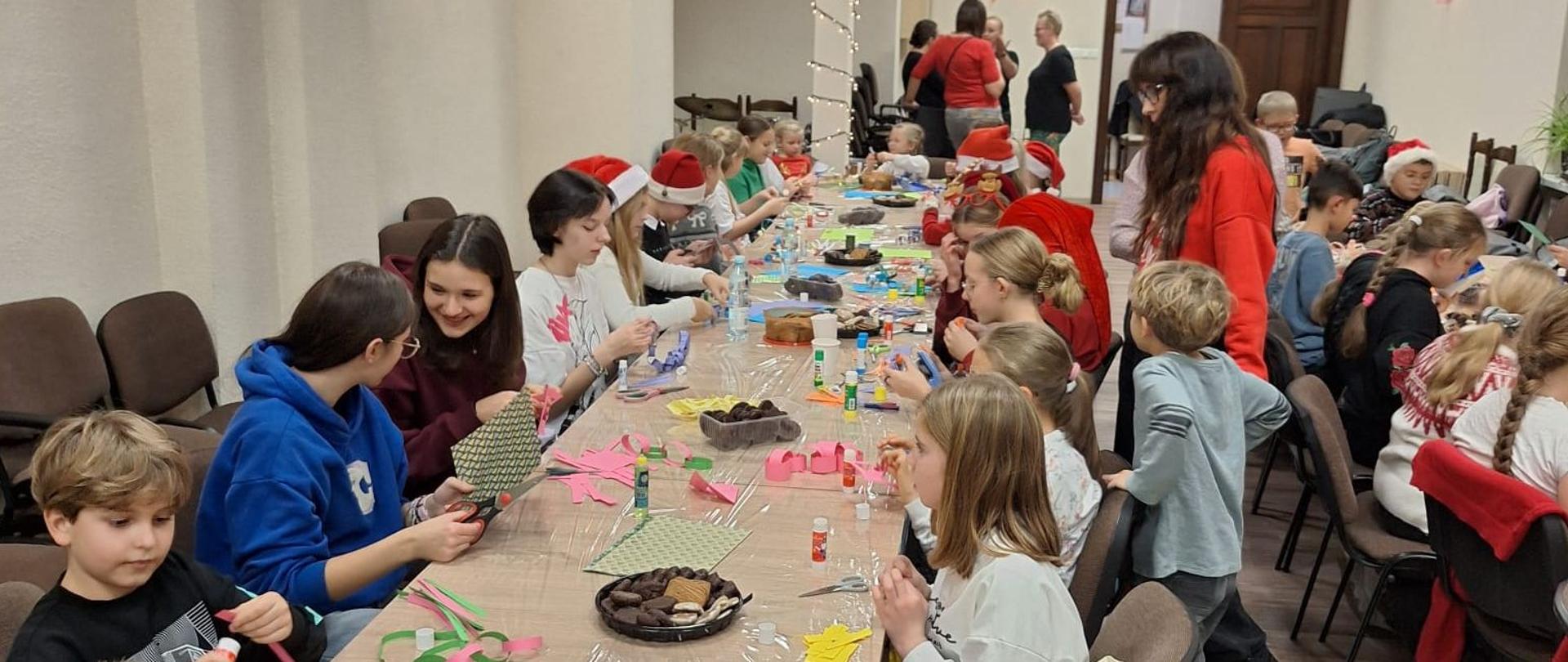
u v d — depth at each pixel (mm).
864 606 1921
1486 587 2525
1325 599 3709
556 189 3314
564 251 3361
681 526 2232
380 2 4883
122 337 3469
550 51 6430
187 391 3678
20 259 3277
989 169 5379
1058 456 2359
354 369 2156
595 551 2119
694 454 2623
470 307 2656
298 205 4262
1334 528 3406
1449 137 8750
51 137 3352
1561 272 4594
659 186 4699
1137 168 3578
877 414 2912
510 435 2238
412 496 2639
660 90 7168
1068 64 9836
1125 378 3600
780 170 7410
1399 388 3594
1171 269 2650
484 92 6051
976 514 1788
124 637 1680
